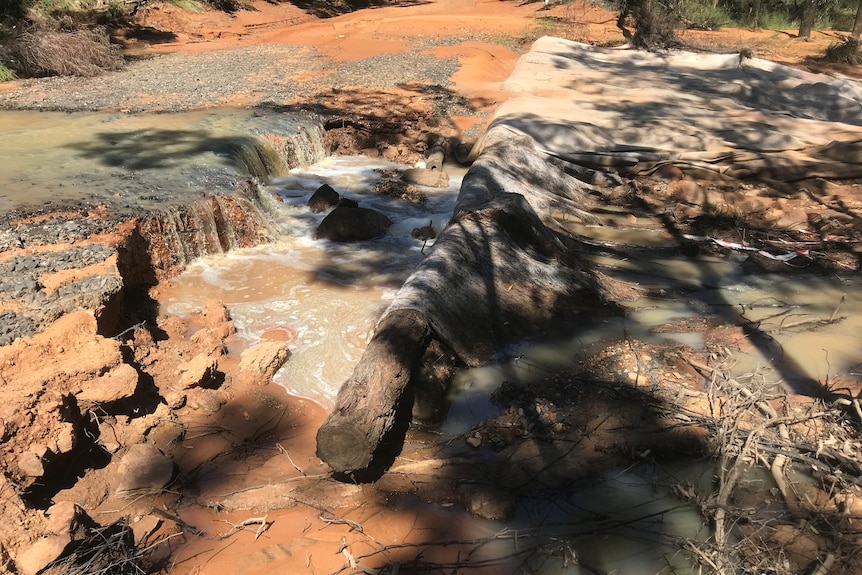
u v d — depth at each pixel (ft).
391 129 43.98
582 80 52.49
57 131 37.19
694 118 42.24
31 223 24.31
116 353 17.65
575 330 21.98
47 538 12.65
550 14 89.66
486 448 16.96
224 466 16.72
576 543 14.07
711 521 14.30
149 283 25.64
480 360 20.06
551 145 37.93
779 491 14.80
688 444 16.37
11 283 19.66
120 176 30.25
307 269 27.94
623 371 19.54
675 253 28.30
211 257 28.60
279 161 38.50
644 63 61.26
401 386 16.87
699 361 19.92
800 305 23.59
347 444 15.16
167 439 17.43
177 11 84.48
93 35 57.72
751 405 17.33
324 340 22.53
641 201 33.94
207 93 47.98
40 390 15.53
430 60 60.75
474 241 23.00
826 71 62.39
